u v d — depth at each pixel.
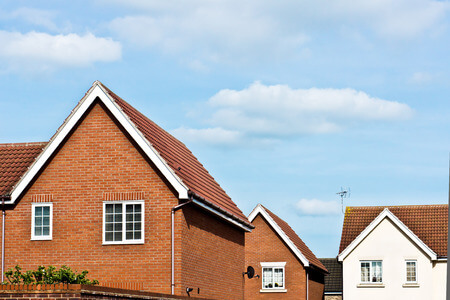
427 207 46.56
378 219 43.97
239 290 31.00
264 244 46.03
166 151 26.94
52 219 24.80
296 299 44.91
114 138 24.83
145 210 24.31
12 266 24.75
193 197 24.36
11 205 25.11
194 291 25.00
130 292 16.77
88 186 24.75
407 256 43.69
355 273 44.12
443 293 43.22
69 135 25.09
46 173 25.05
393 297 43.50
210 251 27.09
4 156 27.69
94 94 24.81
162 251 23.95
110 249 24.30
